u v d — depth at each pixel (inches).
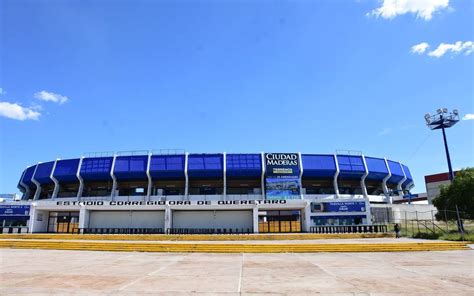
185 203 1839.3
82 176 2389.3
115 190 2368.4
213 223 1867.6
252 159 2343.8
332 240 1307.8
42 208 1915.6
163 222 1879.9
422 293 372.5
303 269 567.5
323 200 1815.9
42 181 2536.9
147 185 2512.3
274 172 2287.2
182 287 407.5
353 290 390.0
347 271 543.2
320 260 709.3
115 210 1907.0
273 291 385.4
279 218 1863.9
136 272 534.0
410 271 542.6
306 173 2347.4
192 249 929.5
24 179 2655.0
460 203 1461.6
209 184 2491.4
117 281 448.8
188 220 1875.0
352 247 927.0
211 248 926.4
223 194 2273.6
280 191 2240.4
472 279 463.2
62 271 545.0
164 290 390.0
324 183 2508.6
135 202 1861.5
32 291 384.2
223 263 657.6
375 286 413.1
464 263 652.1
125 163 2373.3
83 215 1867.6
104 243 988.6
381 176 2517.2
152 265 626.8
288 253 877.8
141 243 1001.5
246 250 915.4
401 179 2709.2
